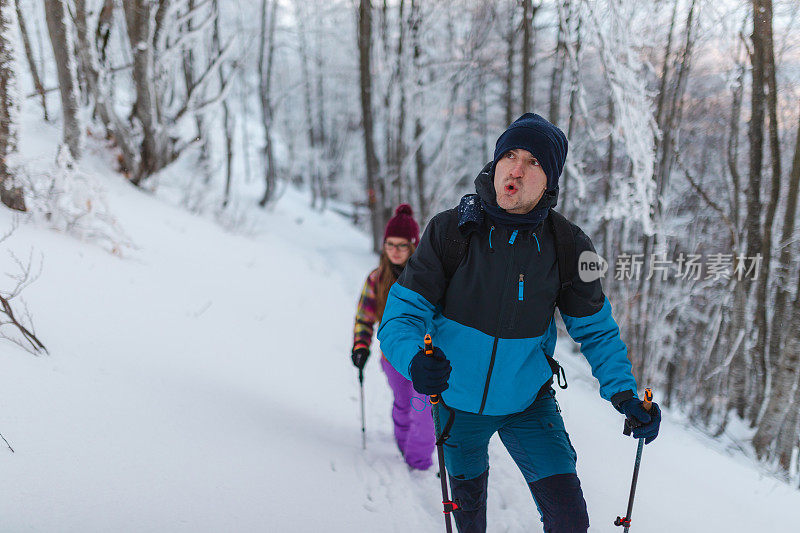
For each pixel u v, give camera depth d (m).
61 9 5.21
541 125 1.70
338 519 2.37
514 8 8.21
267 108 17.42
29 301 3.13
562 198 7.64
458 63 12.20
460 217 1.79
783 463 3.87
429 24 13.37
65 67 5.36
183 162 14.55
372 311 3.26
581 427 3.52
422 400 2.94
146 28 8.41
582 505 1.71
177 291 4.81
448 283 1.81
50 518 1.78
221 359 3.78
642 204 5.23
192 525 2.01
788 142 4.87
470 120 16.14
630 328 6.06
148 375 2.96
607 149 6.93
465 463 1.94
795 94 4.75
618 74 4.98
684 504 2.70
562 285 1.81
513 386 1.85
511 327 1.78
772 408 4.09
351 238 17.36
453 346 1.83
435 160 15.33
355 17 16.83
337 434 3.44
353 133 26.11
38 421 2.18
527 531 2.47
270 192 17.25
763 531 2.56
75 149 5.61
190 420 2.70
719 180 6.36
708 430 4.91
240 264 7.59
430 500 2.76
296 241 14.68
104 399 2.53
